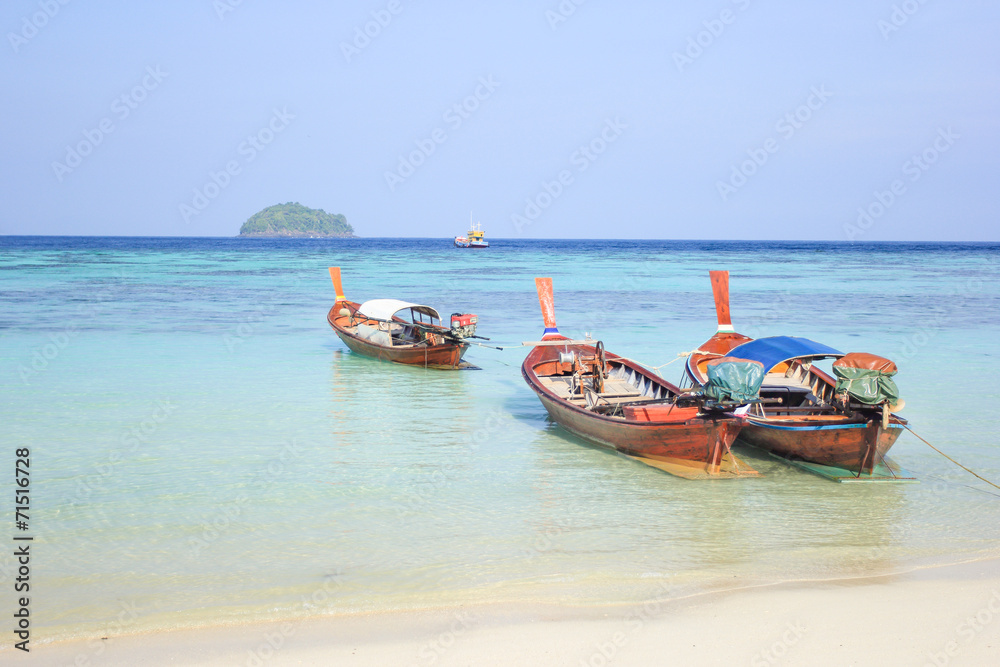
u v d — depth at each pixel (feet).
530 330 97.76
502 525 34.27
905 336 91.97
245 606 26.08
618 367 58.13
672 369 73.20
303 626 24.68
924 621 25.08
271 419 53.11
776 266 271.08
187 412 54.29
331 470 42.04
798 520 35.12
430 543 32.07
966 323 104.12
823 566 29.81
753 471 42.24
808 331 95.81
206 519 34.55
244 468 42.16
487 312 116.26
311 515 35.22
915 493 39.04
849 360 40.88
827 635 24.09
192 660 22.39
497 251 453.17
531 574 28.94
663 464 43.14
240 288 152.15
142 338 86.58
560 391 53.26
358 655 22.74
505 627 24.62
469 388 65.05
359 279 183.62
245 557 30.42
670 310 119.44
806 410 42.24
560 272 222.28
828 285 175.83
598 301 134.31
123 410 54.34
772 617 25.34
